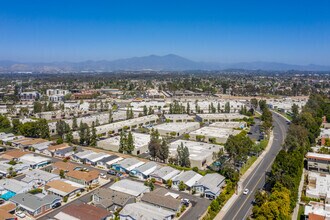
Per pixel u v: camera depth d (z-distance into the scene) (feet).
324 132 436.76
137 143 367.25
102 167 300.40
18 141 375.66
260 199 215.72
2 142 379.35
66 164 293.84
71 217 192.65
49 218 200.34
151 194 222.89
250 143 330.95
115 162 301.84
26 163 297.33
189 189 246.47
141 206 208.33
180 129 445.37
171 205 207.72
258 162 320.09
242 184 260.62
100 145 365.20
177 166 298.15
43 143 364.38
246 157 308.81
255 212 200.03
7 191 234.38
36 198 216.33
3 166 285.23
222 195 225.15
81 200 227.61
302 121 431.02
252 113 606.55
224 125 481.05
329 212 203.21
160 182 263.29
